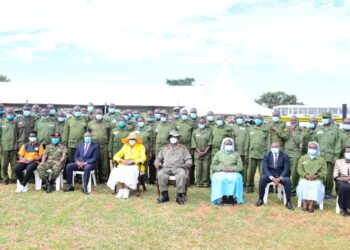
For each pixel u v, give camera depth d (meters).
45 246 5.31
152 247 5.41
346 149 7.86
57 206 7.48
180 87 33.47
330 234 6.29
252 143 9.30
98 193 8.81
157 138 10.27
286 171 8.12
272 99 70.94
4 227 6.11
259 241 5.84
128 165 8.59
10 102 29.83
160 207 7.67
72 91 31.52
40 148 9.23
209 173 10.01
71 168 8.95
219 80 21.14
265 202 8.17
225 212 7.47
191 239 5.81
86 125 10.03
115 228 6.18
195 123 10.50
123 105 30.48
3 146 9.55
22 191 8.78
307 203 7.89
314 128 9.45
